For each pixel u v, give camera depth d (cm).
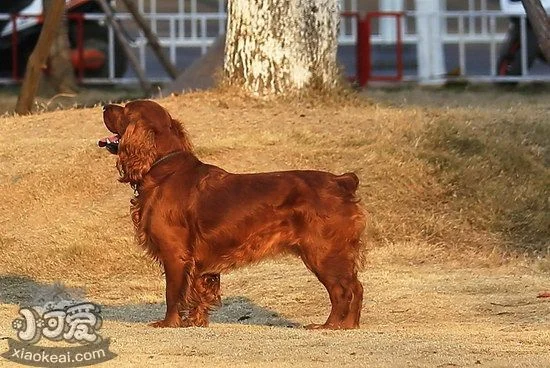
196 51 3219
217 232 1053
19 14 2822
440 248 1530
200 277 1073
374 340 999
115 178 1602
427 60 2869
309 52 1844
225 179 1068
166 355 930
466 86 2788
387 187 1608
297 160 1630
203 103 1830
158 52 2541
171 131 1081
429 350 956
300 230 1058
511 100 2389
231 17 1850
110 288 1385
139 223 1077
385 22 3075
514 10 2866
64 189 1585
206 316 1095
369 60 2756
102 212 1540
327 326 1079
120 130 1089
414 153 1669
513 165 1691
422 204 1602
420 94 2572
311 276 1382
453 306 1235
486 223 1580
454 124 1758
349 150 1664
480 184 1641
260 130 1720
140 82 2588
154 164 1071
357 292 1079
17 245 1497
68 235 1503
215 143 1647
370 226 1544
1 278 1430
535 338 1027
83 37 2902
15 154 1670
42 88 2647
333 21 1867
